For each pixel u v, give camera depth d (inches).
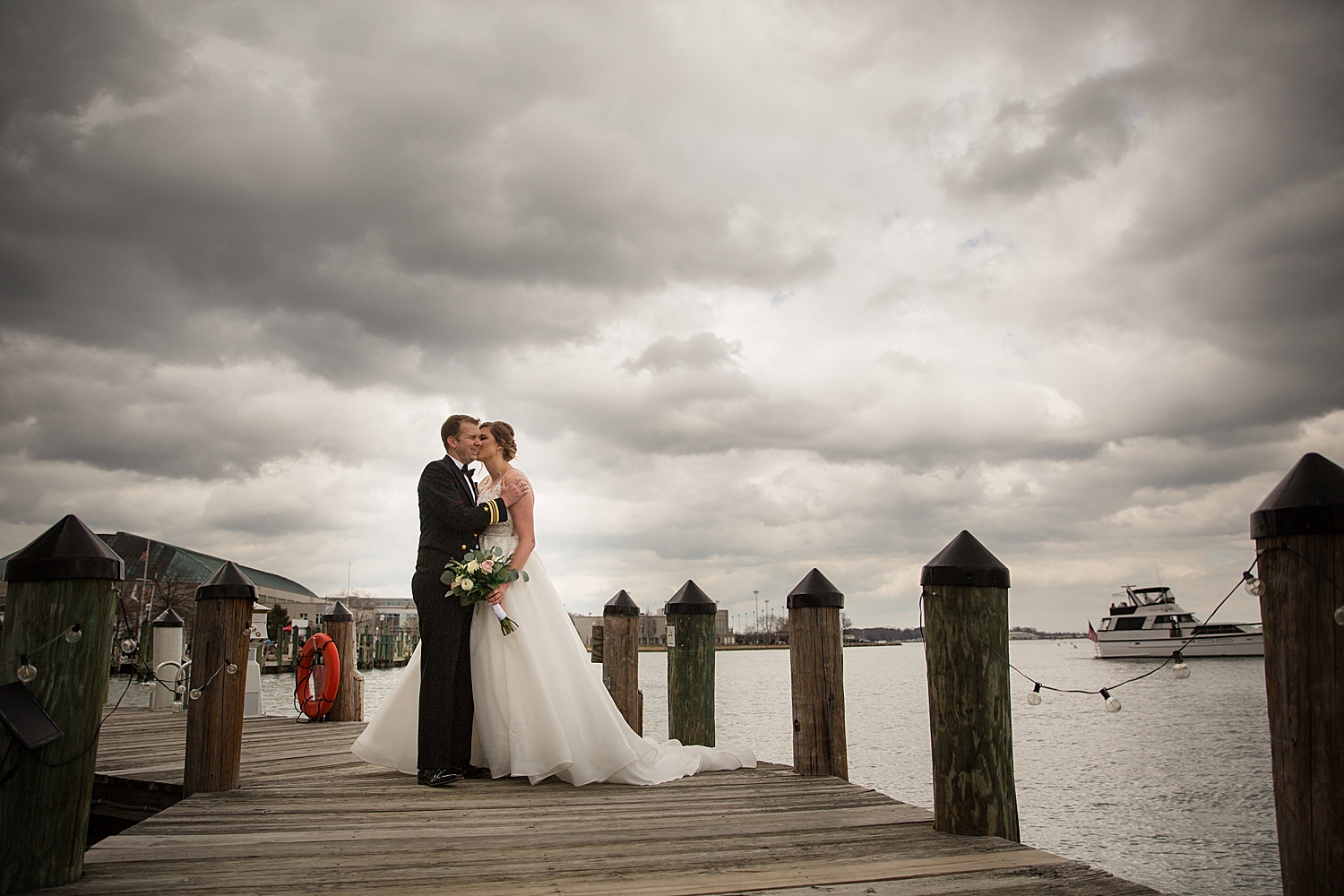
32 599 109.7
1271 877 396.8
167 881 109.1
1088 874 109.7
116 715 370.3
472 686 192.2
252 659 393.7
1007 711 133.3
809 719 197.2
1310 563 80.5
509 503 196.1
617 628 265.1
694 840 130.4
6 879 103.6
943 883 105.7
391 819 147.2
